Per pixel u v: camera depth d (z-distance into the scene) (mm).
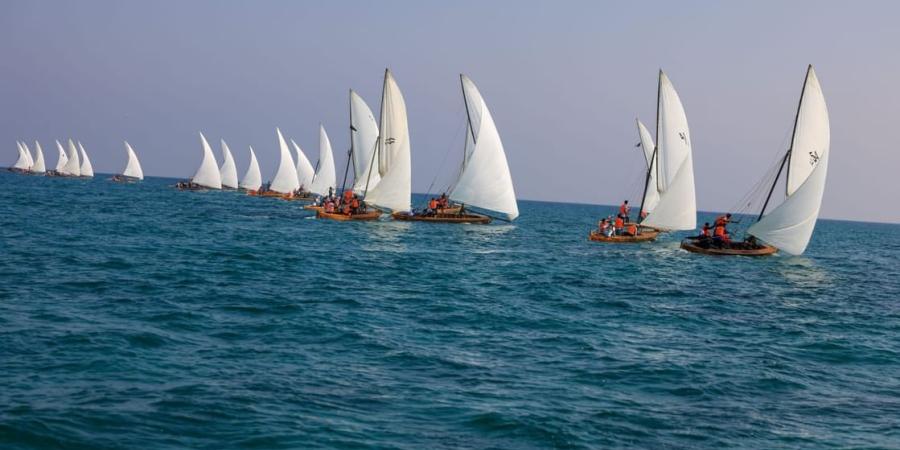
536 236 71750
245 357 19281
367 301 28984
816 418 16375
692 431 15211
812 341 24781
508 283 36594
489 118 71375
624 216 64312
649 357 21266
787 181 50531
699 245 54781
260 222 73062
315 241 55219
